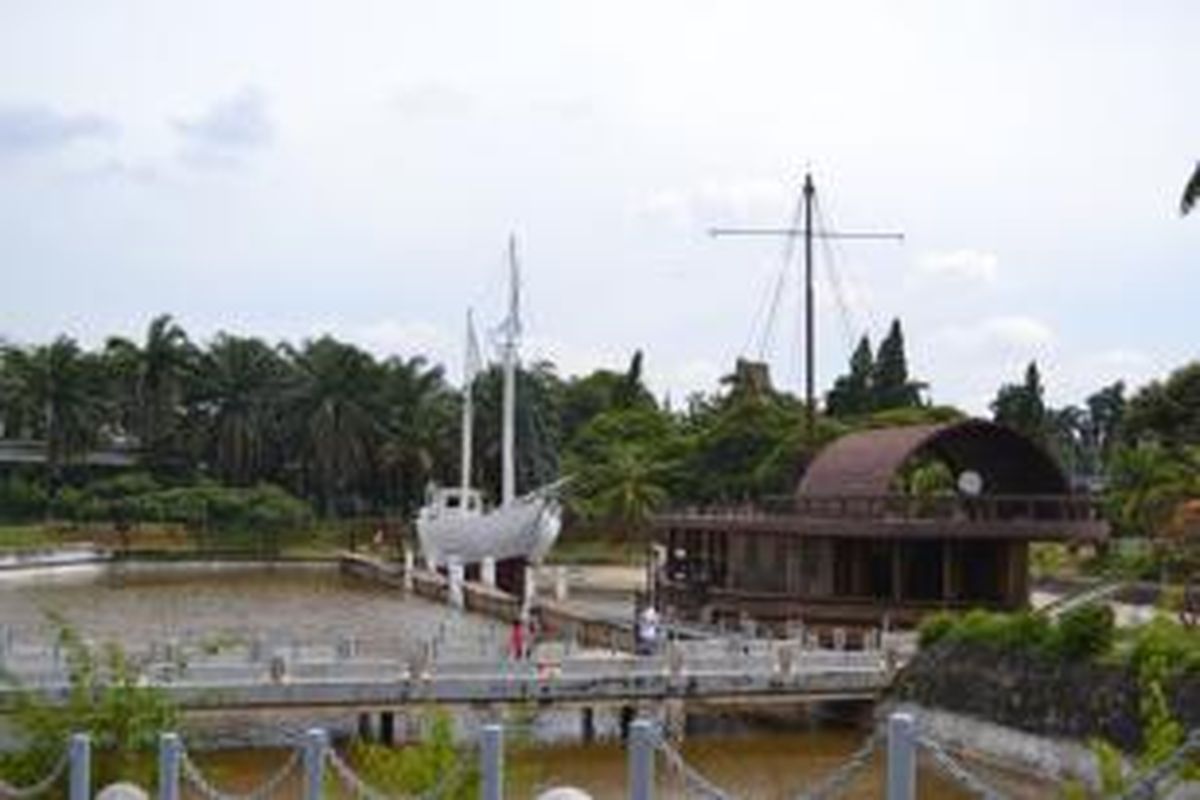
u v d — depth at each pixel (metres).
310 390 151.38
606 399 177.62
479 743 18.77
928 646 47.94
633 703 46.34
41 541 131.00
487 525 96.56
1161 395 92.19
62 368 144.88
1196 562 72.12
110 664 35.81
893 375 137.38
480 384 153.62
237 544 140.38
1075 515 59.88
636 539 131.38
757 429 119.06
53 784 23.75
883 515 59.53
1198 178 56.25
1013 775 41.16
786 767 42.31
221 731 43.62
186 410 154.00
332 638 64.19
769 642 50.75
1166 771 15.91
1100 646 40.62
